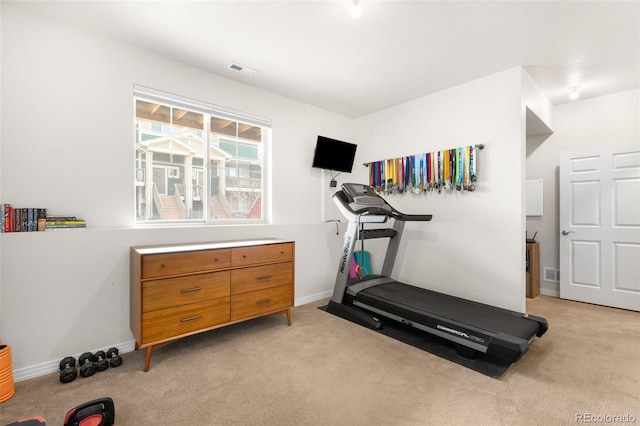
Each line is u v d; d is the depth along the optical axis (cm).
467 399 181
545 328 238
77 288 224
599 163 366
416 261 380
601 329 288
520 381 200
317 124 407
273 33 241
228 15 218
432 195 364
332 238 411
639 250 339
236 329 289
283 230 356
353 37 246
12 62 208
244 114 334
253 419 164
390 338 268
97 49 242
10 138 207
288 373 210
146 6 208
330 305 337
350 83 336
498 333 216
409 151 388
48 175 221
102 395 185
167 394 186
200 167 311
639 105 350
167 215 290
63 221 221
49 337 213
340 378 204
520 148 294
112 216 248
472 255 329
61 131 226
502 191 307
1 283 196
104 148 244
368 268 434
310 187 400
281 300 295
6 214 201
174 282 229
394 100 386
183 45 259
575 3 204
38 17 217
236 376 207
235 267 264
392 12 214
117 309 241
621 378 202
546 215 419
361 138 448
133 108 260
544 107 365
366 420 162
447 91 351
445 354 237
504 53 272
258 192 358
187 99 291
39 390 190
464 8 210
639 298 339
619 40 250
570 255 387
